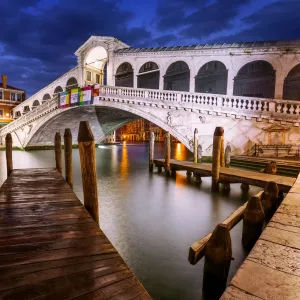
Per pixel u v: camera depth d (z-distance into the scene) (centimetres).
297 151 1426
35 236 336
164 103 1772
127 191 1011
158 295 365
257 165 1257
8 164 941
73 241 319
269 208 580
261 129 1498
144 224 654
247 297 190
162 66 1995
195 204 832
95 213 438
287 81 1972
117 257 278
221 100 1586
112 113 2516
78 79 2633
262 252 270
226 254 307
